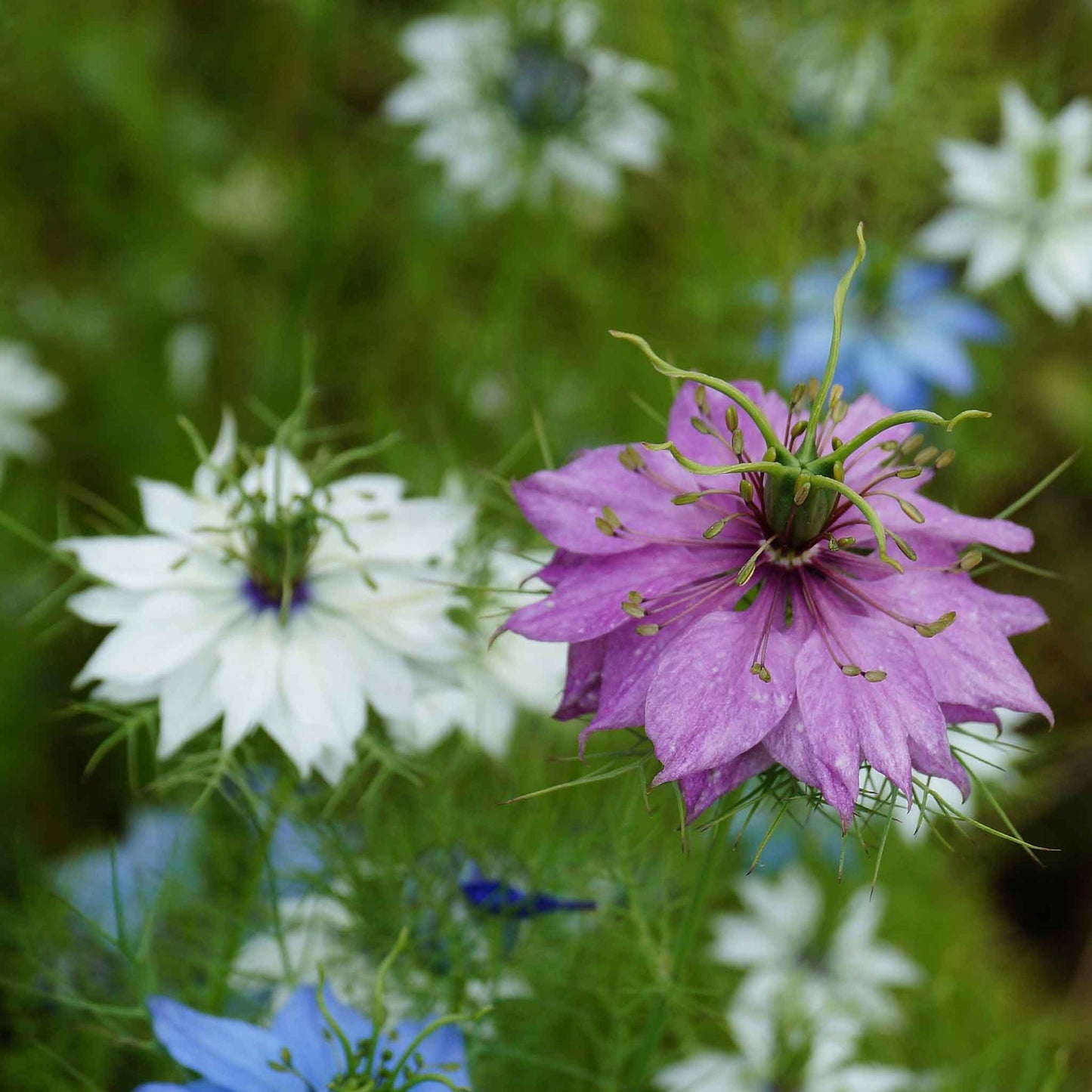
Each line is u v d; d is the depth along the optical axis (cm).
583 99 45
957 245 45
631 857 34
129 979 36
